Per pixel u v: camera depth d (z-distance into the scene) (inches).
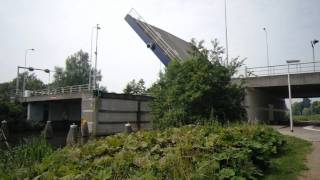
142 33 1466.5
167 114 773.9
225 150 321.1
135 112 1509.6
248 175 281.9
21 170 278.2
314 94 1886.1
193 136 386.6
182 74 802.8
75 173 258.4
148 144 363.9
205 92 741.9
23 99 2137.1
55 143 1127.0
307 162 398.0
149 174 249.9
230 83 801.6
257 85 1332.4
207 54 813.2
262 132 482.3
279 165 367.2
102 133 1328.7
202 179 256.4
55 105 2277.3
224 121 723.4
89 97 1349.7
